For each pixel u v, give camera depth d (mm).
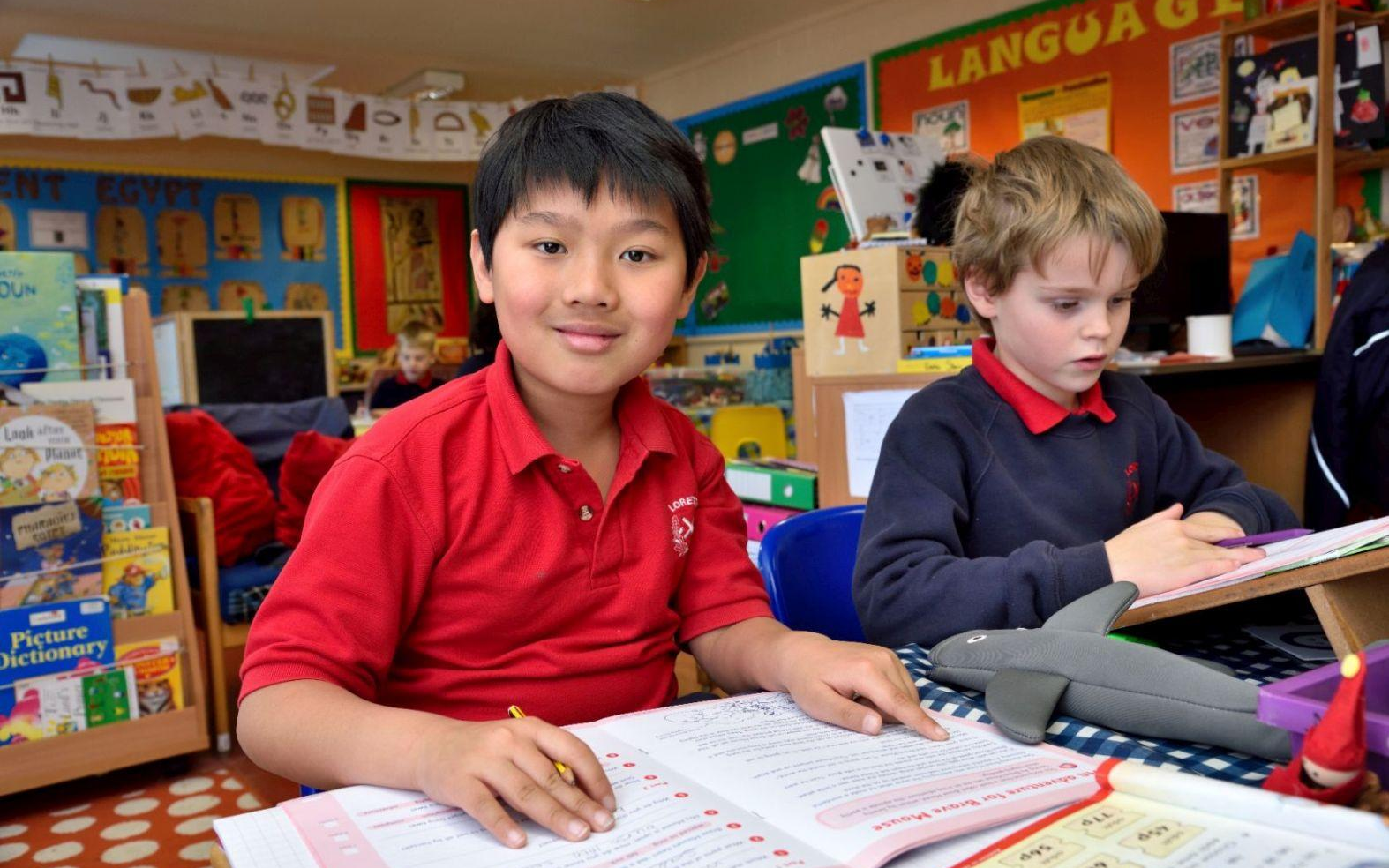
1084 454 1111
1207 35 4090
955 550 997
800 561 1307
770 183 6121
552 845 480
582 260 730
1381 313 2582
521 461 804
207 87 5059
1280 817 433
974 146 4996
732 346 6516
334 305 7184
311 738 629
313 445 2949
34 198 6203
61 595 2182
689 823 494
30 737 2150
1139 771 492
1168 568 798
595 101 785
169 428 2934
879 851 443
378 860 468
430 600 810
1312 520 2770
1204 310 3217
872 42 5441
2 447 2096
